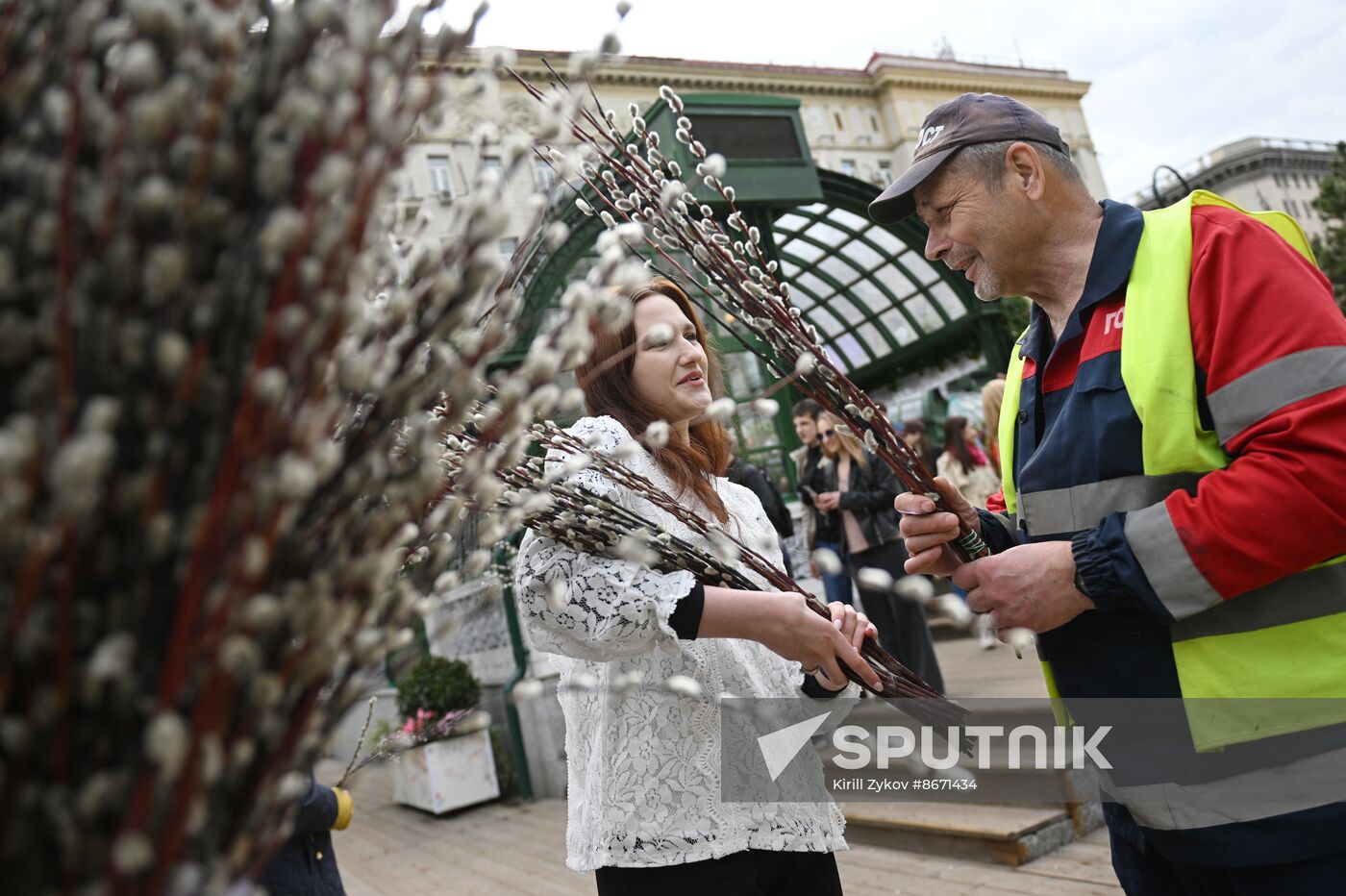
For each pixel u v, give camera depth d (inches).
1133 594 44.8
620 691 36.5
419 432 25.0
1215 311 45.8
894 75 1115.3
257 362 19.1
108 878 17.7
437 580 27.7
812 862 54.6
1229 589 42.8
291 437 19.9
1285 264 44.6
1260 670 44.5
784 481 299.3
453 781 205.5
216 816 20.1
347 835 205.5
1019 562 49.1
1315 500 40.1
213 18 20.2
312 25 21.7
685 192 45.2
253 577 18.9
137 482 18.9
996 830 110.3
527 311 192.7
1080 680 51.0
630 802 48.2
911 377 465.4
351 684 23.4
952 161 54.4
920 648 159.8
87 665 19.0
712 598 45.5
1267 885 44.8
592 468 48.8
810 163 301.0
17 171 19.7
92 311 19.1
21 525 17.0
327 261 20.3
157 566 19.8
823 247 382.0
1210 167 2015.3
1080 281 54.0
